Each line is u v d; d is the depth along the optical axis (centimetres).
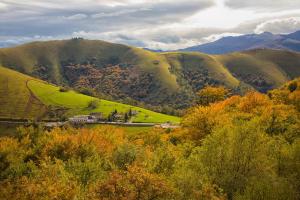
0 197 2542
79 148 5797
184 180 2361
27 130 8069
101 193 1950
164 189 1991
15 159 5747
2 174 4422
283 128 5044
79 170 3516
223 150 2962
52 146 5919
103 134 7769
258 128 3167
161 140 6725
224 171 2892
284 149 3241
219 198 2312
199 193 2264
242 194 2723
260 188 2611
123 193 1923
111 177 2009
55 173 3453
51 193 2377
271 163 3022
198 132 5547
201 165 2894
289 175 2958
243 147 2902
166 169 2867
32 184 2534
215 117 5684
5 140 6681
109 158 4312
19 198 2503
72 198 2373
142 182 1961
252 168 2858
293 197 2644
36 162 5797
